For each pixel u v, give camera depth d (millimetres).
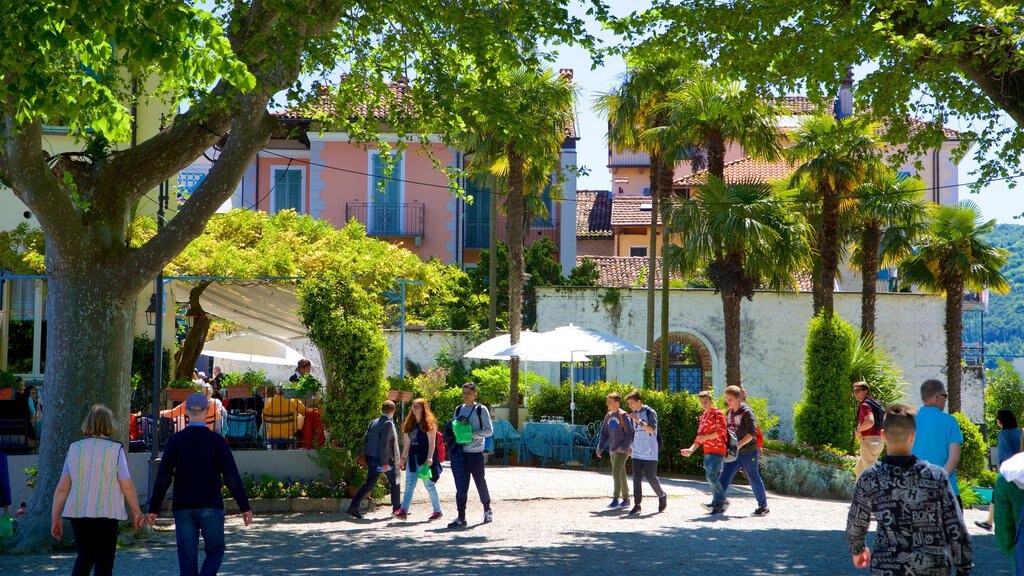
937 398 8641
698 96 23859
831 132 15070
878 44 11594
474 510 14773
